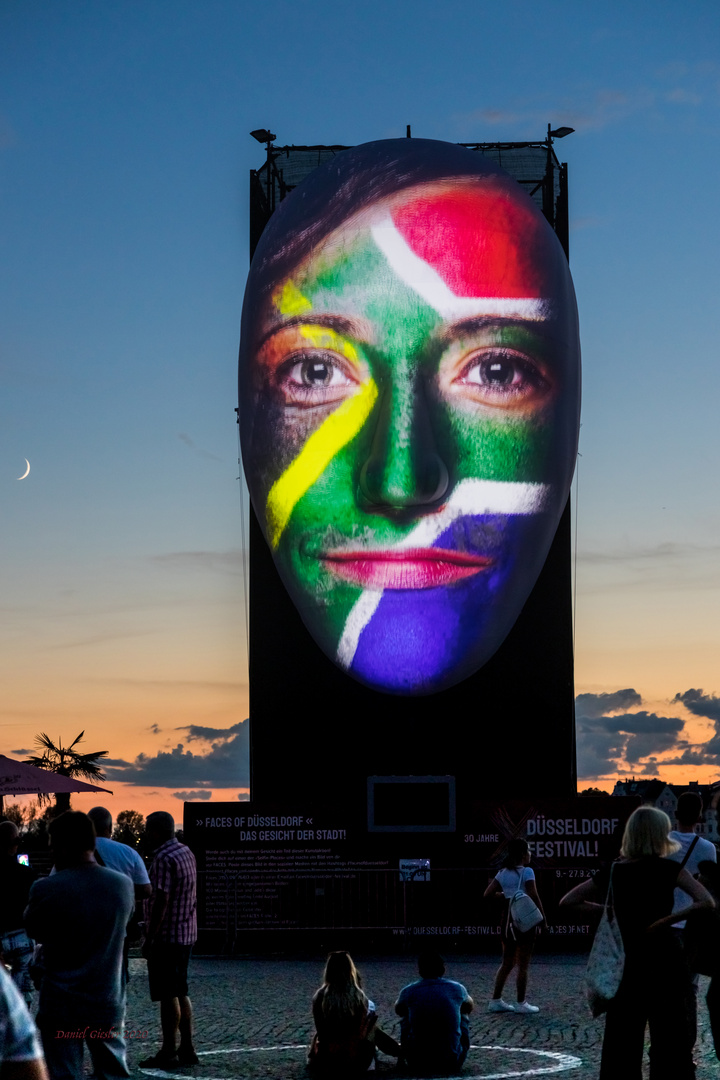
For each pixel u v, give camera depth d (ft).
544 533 66.69
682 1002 20.57
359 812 60.75
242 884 59.62
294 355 67.56
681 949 20.84
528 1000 40.70
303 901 59.47
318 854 59.77
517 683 67.05
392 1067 28.76
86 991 20.20
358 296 66.44
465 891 59.16
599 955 20.75
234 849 59.82
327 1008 27.07
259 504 69.00
